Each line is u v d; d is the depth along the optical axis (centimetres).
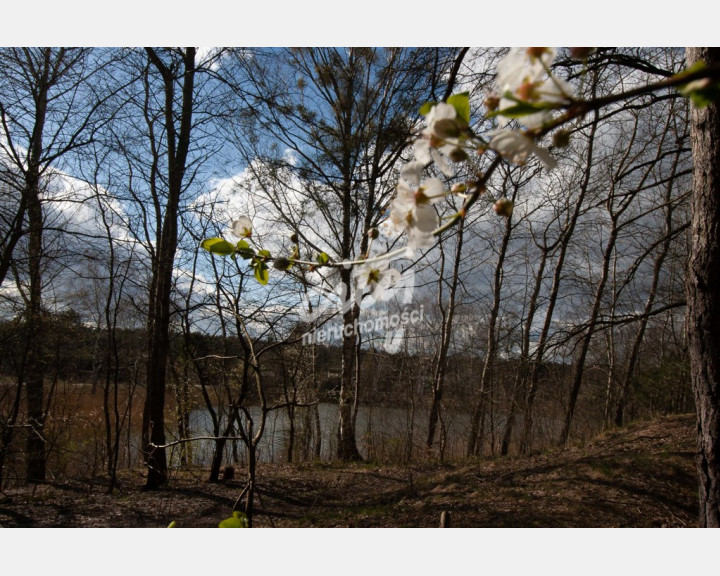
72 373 1053
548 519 507
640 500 533
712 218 267
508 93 54
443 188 69
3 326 817
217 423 814
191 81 795
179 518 605
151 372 819
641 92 46
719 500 255
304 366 1223
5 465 840
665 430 834
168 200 778
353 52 1024
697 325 271
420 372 1549
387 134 728
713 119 270
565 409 1312
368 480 857
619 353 1688
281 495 744
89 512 624
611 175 1072
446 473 832
